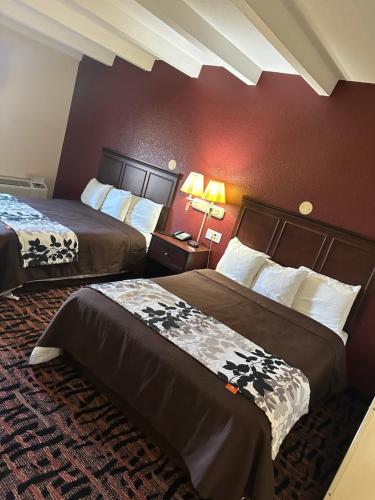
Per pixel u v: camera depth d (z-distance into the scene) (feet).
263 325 8.20
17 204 11.91
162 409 5.94
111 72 15.49
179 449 5.73
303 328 8.68
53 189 18.37
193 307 8.04
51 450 5.91
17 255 9.39
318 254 10.36
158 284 8.82
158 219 13.82
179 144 13.44
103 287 7.76
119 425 6.82
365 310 9.70
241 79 10.94
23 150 16.43
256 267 10.57
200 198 12.84
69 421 6.58
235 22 8.32
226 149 12.18
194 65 12.51
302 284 10.00
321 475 6.97
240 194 11.93
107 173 15.90
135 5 9.30
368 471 5.59
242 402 5.47
